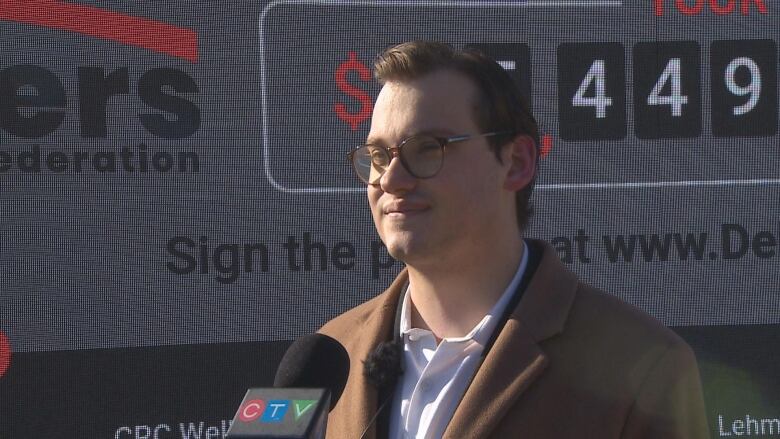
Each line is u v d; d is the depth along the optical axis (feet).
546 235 26.43
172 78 25.84
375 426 11.51
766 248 26.76
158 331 25.72
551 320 11.25
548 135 26.45
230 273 25.94
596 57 26.61
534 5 26.48
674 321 26.55
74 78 25.52
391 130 11.18
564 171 26.45
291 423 8.77
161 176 25.75
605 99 26.55
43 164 25.39
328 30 26.22
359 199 26.23
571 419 10.76
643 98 26.66
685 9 26.76
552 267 11.80
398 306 12.32
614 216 26.53
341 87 26.23
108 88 25.63
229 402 25.90
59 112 25.49
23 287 25.32
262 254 26.00
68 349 25.45
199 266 25.86
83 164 25.52
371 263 26.27
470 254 11.31
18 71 25.34
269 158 26.05
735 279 26.66
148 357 25.70
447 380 11.37
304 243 26.12
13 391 25.30
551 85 26.48
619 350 11.14
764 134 26.81
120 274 25.62
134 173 25.68
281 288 26.05
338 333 13.03
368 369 11.73
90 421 25.53
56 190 25.44
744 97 26.78
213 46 25.94
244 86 26.02
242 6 26.03
